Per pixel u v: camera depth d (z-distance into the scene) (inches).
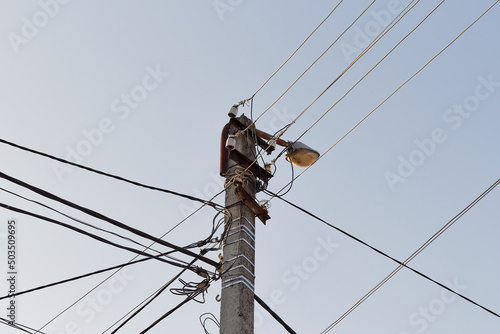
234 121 426.6
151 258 374.9
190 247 388.5
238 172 403.9
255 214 399.5
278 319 385.4
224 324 350.6
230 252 376.2
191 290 382.6
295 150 409.7
